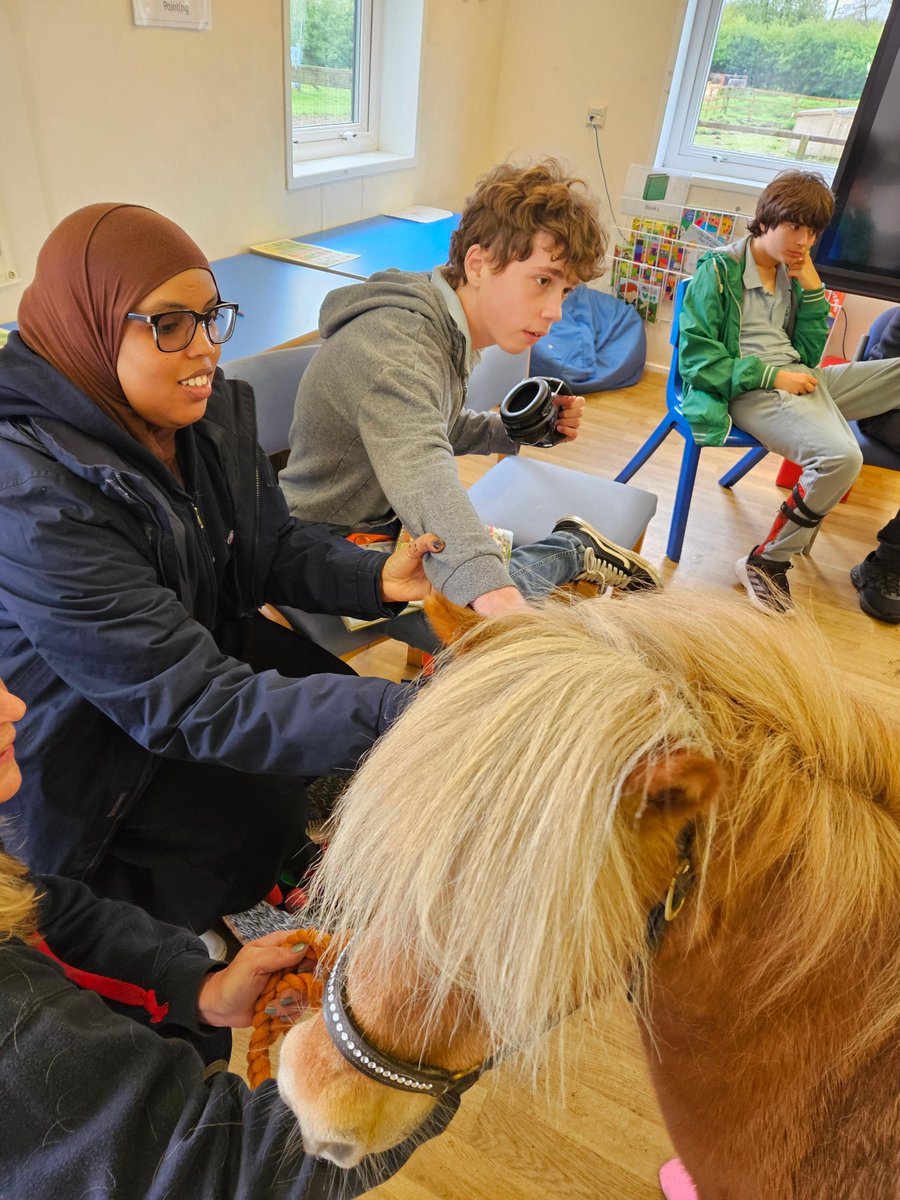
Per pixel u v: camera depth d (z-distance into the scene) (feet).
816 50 10.25
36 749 2.82
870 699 1.91
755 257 7.44
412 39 9.78
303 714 2.58
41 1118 1.55
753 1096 1.77
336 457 4.28
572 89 11.41
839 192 8.82
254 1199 1.63
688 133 11.46
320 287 7.39
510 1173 3.48
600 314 11.95
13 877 1.86
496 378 6.80
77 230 2.60
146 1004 2.51
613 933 1.37
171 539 2.88
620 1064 3.79
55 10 5.70
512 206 3.79
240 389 3.47
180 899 3.48
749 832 1.54
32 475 2.50
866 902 1.55
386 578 3.56
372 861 1.43
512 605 3.10
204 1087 1.80
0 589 2.60
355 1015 1.55
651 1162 3.54
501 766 1.33
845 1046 1.61
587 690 1.41
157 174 7.06
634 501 5.90
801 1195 1.70
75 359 2.75
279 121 8.16
